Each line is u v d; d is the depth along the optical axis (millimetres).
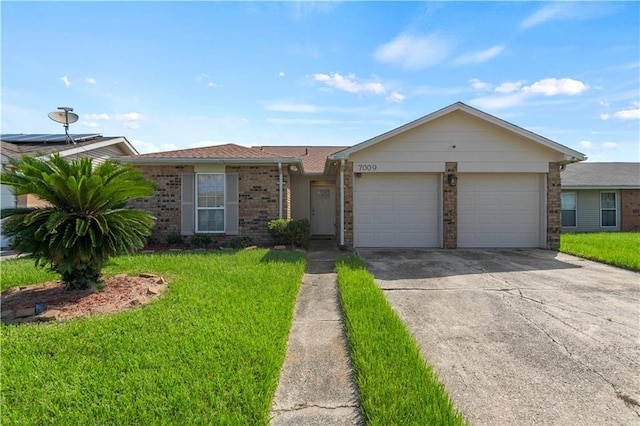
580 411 2600
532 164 10703
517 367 3270
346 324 4223
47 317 4277
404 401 2578
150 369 3008
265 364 3078
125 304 4785
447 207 10727
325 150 20094
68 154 12781
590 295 5637
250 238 10977
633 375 3115
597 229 17375
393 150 10719
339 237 11219
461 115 10672
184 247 10688
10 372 2959
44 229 4914
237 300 4875
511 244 11008
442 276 6969
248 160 10828
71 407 2504
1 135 15742
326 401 2723
